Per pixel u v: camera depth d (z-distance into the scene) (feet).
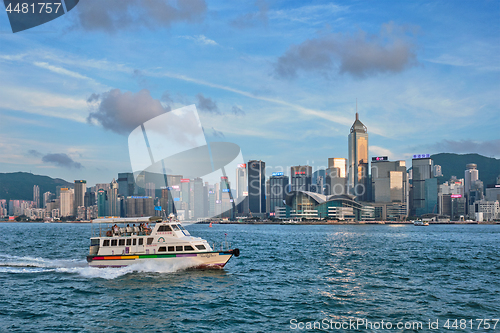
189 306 119.03
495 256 266.77
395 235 630.33
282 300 127.85
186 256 163.43
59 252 280.92
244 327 100.94
